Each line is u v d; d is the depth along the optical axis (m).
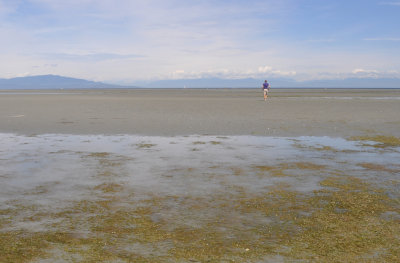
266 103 34.91
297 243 4.25
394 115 21.48
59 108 27.80
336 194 6.29
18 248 4.09
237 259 3.84
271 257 3.89
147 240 4.33
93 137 13.18
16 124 17.02
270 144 11.73
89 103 35.34
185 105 31.45
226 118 19.70
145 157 9.58
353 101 39.22
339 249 4.09
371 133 14.24
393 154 10.10
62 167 8.36
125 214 5.27
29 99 46.69
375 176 7.59
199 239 4.36
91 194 6.28
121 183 7.01
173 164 8.73
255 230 4.66
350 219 5.06
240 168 8.32
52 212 5.34
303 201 5.89
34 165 8.55
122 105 31.69
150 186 6.80
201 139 12.73
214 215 5.23
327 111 24.55
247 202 5.84
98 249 4.07
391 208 5.54
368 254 3.96
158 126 16.25
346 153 10.23
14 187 6.69
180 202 5.84
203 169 8.21
